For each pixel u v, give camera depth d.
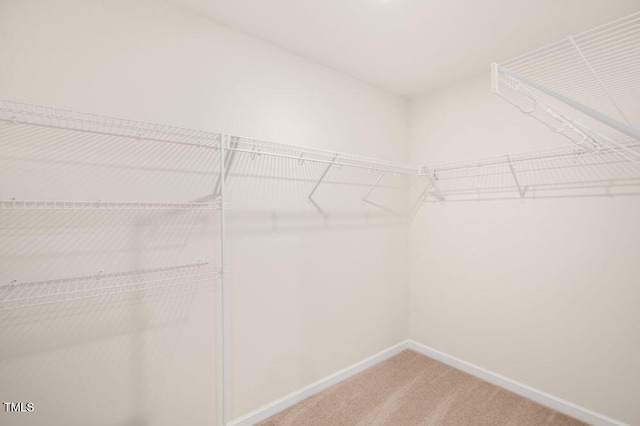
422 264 2.71
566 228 1.88
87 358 1.32
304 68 2.06
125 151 1.40
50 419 1.25
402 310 2.76
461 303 2.43
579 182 1.83
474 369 2.33
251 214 1.81
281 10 1.58
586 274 1.81
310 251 2.10
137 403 1.44
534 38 1.82
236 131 1.75
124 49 1.40
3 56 1.15
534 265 2.02
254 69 1.82
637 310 1.64
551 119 1.92
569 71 1.43
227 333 1.72
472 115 2.34
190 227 1.58
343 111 2.29
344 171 2.30
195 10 1.58
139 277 1.44
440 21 1.67
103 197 1.35
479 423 1.79
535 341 2.03
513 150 2.11
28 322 1.20
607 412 1.75
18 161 1.17
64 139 1.26
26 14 1.19
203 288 1.63
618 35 1.33
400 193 2.74
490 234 2.24
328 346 2.21
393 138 2.67
